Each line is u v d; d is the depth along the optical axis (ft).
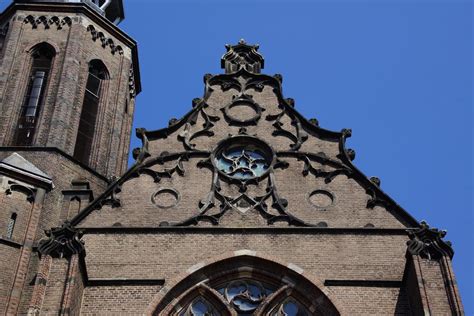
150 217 111.86
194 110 127.03
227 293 104.47
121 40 158.92
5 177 119.03
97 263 105.60
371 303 100.99
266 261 105.29
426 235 100.83
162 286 103.09
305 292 103.24
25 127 137.28
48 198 121.49
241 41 142.00
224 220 110.93
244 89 131.34
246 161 120.26
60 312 92.53
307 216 111.65
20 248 112.57
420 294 94.53
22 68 145.07
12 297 107.04
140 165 118.11
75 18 152.87
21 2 154.30
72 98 140.26
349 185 115.55
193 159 119.85
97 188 132.87
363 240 107.65
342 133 122.31
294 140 123.03
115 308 101.04
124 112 155.12
